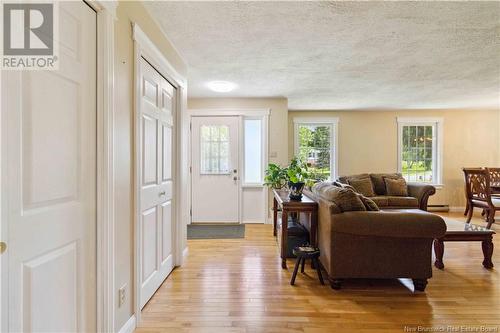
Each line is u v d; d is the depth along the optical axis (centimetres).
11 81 100
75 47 130
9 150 99
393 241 234
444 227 224
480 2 199
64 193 124
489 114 625
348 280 259
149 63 215
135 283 185
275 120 501
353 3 201
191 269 285
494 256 324
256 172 513
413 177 634
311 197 319
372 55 302
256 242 384
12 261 100
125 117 173
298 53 295
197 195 503
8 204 99
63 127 123
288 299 222
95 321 146
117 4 157
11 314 100
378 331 180
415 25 234
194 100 499
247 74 367
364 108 610
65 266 126
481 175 466
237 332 179
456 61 321
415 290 238
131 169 182
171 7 206
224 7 206
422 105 577
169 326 186
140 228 198
